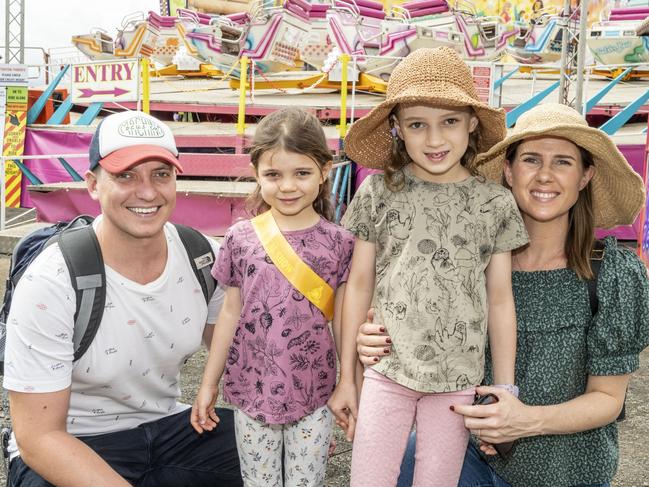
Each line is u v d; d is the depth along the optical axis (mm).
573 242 1932
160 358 2111
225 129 9406
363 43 10086
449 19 10578
